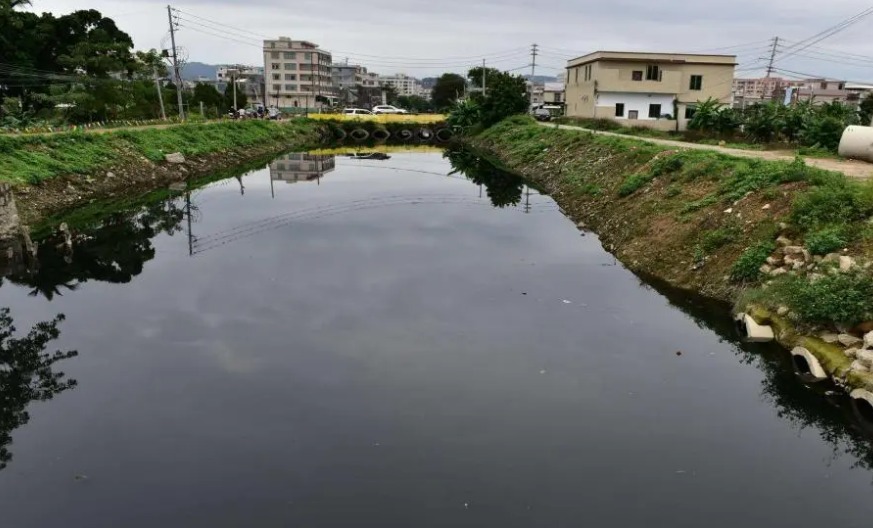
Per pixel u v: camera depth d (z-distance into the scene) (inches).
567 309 503.5
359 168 1466.5
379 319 479.5
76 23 1771.7
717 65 1866.4
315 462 294.4
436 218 877.8
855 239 437.1
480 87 3243.1
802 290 410.6
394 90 5319.9
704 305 502.6
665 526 252.5
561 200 1008.9
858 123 1162.6
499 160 1668.3
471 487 276.2
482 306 509.4
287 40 4525.1
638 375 386.9
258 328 462.6
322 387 368.8
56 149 1031.6
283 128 2142.0
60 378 383.9
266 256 669.9
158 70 2142.0
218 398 356.5
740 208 564.7
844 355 367.6
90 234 781.3
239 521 252.7
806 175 543.8
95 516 256.5
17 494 271.9
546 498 269.1
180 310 505.0
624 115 1866.4
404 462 294.5
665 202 682.8
